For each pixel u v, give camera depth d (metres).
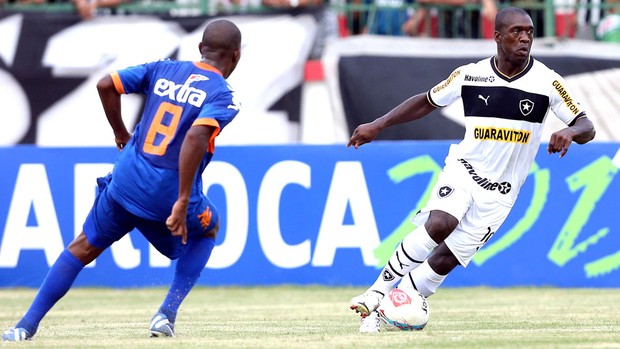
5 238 37.34
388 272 20.44
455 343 17.14
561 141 19.20
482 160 20.05
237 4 48.62
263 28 44.78
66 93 44.62
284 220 36.94
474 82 20.05
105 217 18.09
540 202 36.44
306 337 18.83
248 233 36.97
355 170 36.72
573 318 24.28
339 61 44.62
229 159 37.00
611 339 18.00
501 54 19.94
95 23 45.06
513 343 17.08
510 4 47.06
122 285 37.25
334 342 17.55
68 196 37.16
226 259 37.00
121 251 37.28
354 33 47.00
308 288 36.50
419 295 20.53
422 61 44.91
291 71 44.47
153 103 17.83
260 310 28.34
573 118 19.91
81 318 25.92
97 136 44.41
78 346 17.00
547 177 36.38
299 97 44.47
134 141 17.84
